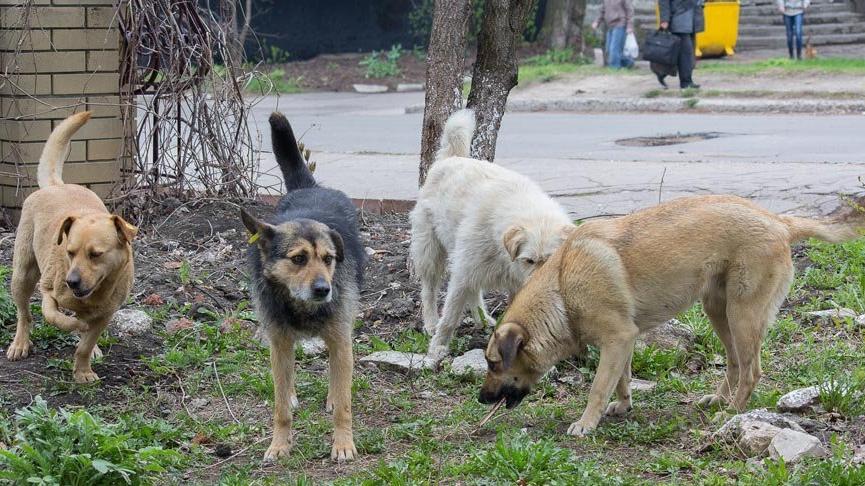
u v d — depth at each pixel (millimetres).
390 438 6684
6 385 7395
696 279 6582
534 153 16750
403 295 9391
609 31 29250
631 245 6555
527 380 6777
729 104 22531
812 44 31359
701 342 8180
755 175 13117
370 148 17906
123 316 8406
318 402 7383
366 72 32406
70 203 7633
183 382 7605
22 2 10312
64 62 10555
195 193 11398
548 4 33688
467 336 8633
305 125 21922
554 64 31219
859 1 33250
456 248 8203
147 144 11289
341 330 6465
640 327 6742
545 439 6414
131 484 5773
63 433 5879
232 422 7012
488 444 6395
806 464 5621
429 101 9656
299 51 34750
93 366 7758
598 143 17891
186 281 9352
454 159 8758
